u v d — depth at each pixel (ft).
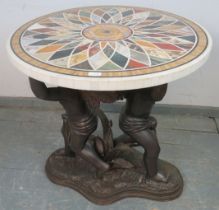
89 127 4.06
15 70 6.31
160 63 3.20
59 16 4.55
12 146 5.62
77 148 4.30
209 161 5.27
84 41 3.65
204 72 5.92
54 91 3.84
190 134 5.89
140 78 2.99
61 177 4.80
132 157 4.83
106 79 2.96
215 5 5.33
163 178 4.57
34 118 6.35
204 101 6.28
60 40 3.71
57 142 5.71
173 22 4.25
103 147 4.52
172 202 4.56
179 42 3.65
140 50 3.44
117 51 3.42
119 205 4.52
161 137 5.80
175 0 5.38
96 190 4.53
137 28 4.03
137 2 5.49
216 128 6.06
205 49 3.52
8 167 5.18
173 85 6.11
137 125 4.01
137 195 4.61
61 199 4.63
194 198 4.62
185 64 3.20
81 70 3.10
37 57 3.36
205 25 5.54
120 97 3.86
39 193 4.73
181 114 6.40
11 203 4.57
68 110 4.00
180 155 5.39
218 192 4.71
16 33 3.98
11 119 6.32
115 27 4.06
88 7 4.95
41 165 5.23
